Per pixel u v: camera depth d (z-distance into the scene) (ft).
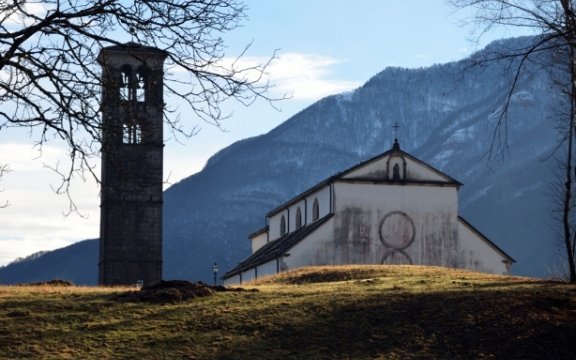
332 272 177.99
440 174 290.35
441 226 288.30
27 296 119.96
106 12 63.46
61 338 100.07
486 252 289.12
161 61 66.13
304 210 313.73
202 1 65.98
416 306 109.91
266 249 330.34
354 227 284.82
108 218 303.07
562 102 141.28
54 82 62.28
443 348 98.12
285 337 101.40
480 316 105.60
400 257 285.84
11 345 97.40
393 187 287.69
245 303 114.83
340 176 285.84
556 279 137.39
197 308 112.16
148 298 116.06
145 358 94.58
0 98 62.08
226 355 95.91
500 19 103.55
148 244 303.48
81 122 63.05
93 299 117.39
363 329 103.35
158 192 303.48
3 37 61.05
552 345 98.22
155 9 65.00
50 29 62.34
